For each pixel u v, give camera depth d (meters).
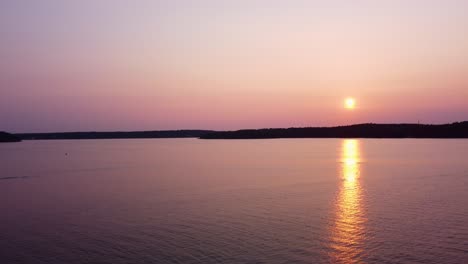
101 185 49.16
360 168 65.25
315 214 31.58
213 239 25.50
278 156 99.69
